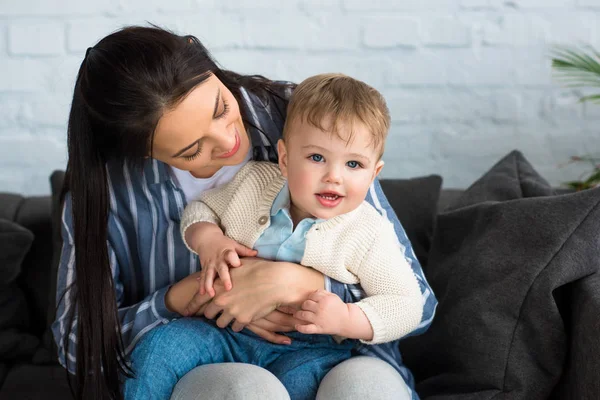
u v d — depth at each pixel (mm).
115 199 1357
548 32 2111
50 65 2104
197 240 1279
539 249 1401
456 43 2117
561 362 1374
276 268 1212
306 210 1251
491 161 2176
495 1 2102
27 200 1962
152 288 1407
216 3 2092
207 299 1238
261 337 1256
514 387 1377
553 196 1475
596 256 1387
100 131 1205
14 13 2072
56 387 1624
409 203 1810
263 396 1076
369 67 2129
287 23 2105
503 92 2145
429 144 2172
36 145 2145
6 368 1745
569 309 1407
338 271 1236
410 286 1236
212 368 1140
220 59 2119
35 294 1859
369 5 2100
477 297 1432
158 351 1184
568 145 2166
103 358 1257
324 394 1139
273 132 1395
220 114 1143
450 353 1465
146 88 1086
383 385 1134
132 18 2088
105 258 1265
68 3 2074
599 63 2031
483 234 1499
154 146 1140
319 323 1167
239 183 1327
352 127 1134
